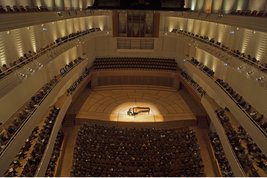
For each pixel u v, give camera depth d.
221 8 21.11
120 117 21.55
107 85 27.95
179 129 21.12
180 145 17.95
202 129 21.05
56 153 16.25
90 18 26.97
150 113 22.33
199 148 18.19
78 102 24.00
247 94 13.14
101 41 28.20
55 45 18.34
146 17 26.31
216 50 18.34
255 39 15.02
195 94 23.25
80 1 25.11
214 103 18.52
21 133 10.66
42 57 15.72
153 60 28.59
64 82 18.16
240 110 12.77
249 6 17.64
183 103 24.27
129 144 17.67
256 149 12.20
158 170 15.45
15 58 14.28
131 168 15.57
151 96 25.89
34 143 12.95
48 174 14.30
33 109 12.60
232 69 15.33
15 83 11.88
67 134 20.05
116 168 15.48
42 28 17.83
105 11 26.08
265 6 15.85
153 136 18.89
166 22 27.64
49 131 14.12
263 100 11.30
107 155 16.56
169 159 16.45
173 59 28.72
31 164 11.23
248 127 11.75
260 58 14.38
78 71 22.55
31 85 13.56
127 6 20.20
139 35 27.22
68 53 21.77
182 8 20.25
